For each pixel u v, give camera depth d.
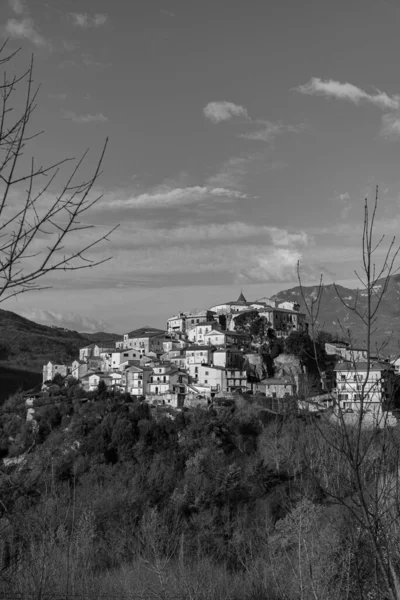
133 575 31.89
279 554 25.66
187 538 53.91
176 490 73.69
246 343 167.00
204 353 152.25
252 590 26.50
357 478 9.48
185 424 108.69
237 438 103.94
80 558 30.20
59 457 85.25
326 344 146.25
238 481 76.06
